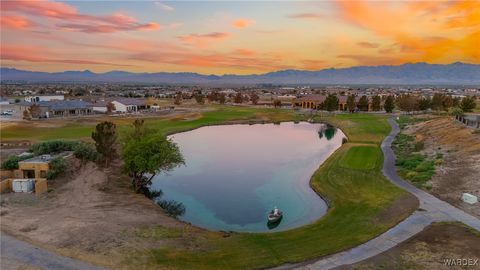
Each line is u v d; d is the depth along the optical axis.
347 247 27.78
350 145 73.31
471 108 107.06
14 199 38.94
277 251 27.70
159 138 45.75
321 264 25.45
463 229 29.67
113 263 25.27
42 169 46.09
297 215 39.47
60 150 55.47
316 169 60.22
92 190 43.03
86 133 82.19
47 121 102.12
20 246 27.44
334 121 119.38
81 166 51.44
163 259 26.11
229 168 61.28
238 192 48.28
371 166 54.00
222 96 190.12
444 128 76.06
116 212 35.91
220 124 118.25
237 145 82.62
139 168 43.88
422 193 39.59
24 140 72.06
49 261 25.30
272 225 36.88
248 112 145.50
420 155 58.03
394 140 77.50
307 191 47.91
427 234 29.08
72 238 29.03
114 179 48.81
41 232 30.16
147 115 125.19
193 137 93.75
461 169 45.66
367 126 100.69
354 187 45.06
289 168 61.19
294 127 114.62
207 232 32.47
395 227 30.83
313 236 30.61
